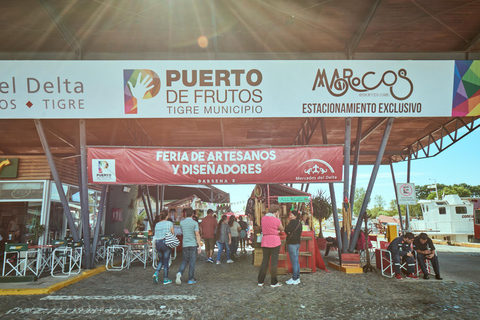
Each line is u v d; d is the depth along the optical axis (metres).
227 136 17.00
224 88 9.88
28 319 5.06
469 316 5.20
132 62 9.82
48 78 9.61
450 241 23.70
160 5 8.36
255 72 9.95
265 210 12.98
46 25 8.96
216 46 10.22
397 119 14.85
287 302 6.02
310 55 10.51
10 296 6.53
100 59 10.20
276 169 9.96
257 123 14.97
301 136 17.05
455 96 10.05
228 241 11.89
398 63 10.09
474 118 13.44
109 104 9.67
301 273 9.23
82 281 8.12
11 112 9.48
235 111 9.84
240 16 8.88
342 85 9.96
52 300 6.20
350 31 9.70
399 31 9.64
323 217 17.92
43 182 11.63
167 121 13.97
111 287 7.38
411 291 6.95
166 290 7.02
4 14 8.46
